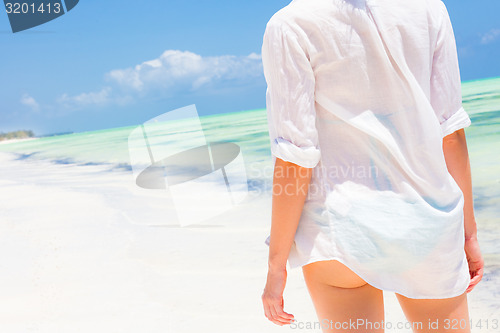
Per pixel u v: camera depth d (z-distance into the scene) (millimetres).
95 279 3182
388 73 992
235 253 3447
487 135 8836
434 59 1056
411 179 1030
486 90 21266
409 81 992
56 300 2859
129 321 2492
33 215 5516
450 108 1083
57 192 7191
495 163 5949
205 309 2555
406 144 1018
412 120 1012
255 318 2389
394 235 1021
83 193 6793
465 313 1132
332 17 983
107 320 2523
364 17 974
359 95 1003
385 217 1026
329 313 1131
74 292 2967
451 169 1167
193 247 3693
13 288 3123
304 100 999
